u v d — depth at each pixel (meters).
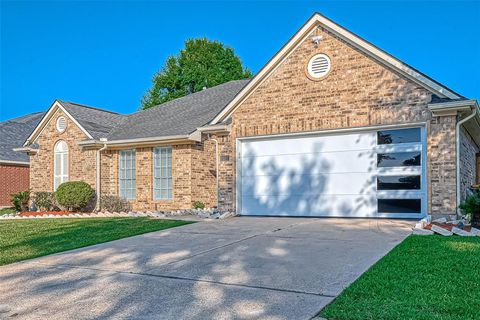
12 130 27.09
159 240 8.62
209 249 7.41
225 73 38.25
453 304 4.02
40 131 19.44
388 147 11.25
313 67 12.06
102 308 4.35
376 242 7.57
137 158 17.20
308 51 12.15
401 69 10.73
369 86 11.23
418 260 5.85
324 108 11.86
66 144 18.59
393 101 10.89
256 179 13.25
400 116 10.77
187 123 17.02
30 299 4.73
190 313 4.11
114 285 5.25
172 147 16.34
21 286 5.32
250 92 13.11
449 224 9.40
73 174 18.25
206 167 16.47
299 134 12.38
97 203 17.31
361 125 11.29
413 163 10.90
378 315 3.76
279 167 12.89
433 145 10.36
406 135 11.02
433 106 10.12
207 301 4.48
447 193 10.13
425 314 3.76
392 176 11.18
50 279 5.66
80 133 18.06
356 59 11.43
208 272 5.77
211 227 10.35
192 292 4.84
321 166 12.23
